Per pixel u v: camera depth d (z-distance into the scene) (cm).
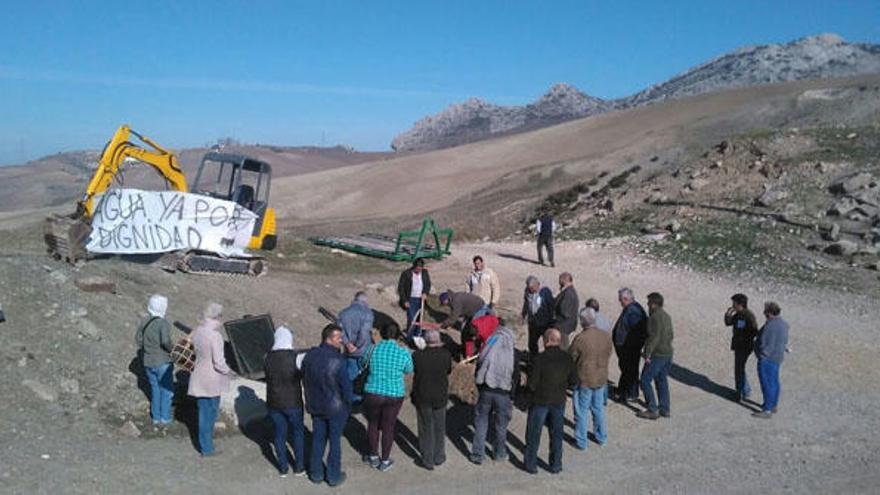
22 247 1744
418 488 893
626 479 941
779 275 2092
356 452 986
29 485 778
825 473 959
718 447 1045
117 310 1181
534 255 2500
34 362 995
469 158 8000
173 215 1542
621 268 2272
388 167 8056
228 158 1734
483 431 970
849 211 2548
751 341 1215
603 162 5900
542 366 933
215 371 907
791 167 3091
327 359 864
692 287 2022
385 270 1978
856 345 1500
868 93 6066
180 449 928
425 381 935
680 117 7825
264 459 936
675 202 3088
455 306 1294
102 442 902
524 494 890
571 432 1100
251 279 1577
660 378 1145
